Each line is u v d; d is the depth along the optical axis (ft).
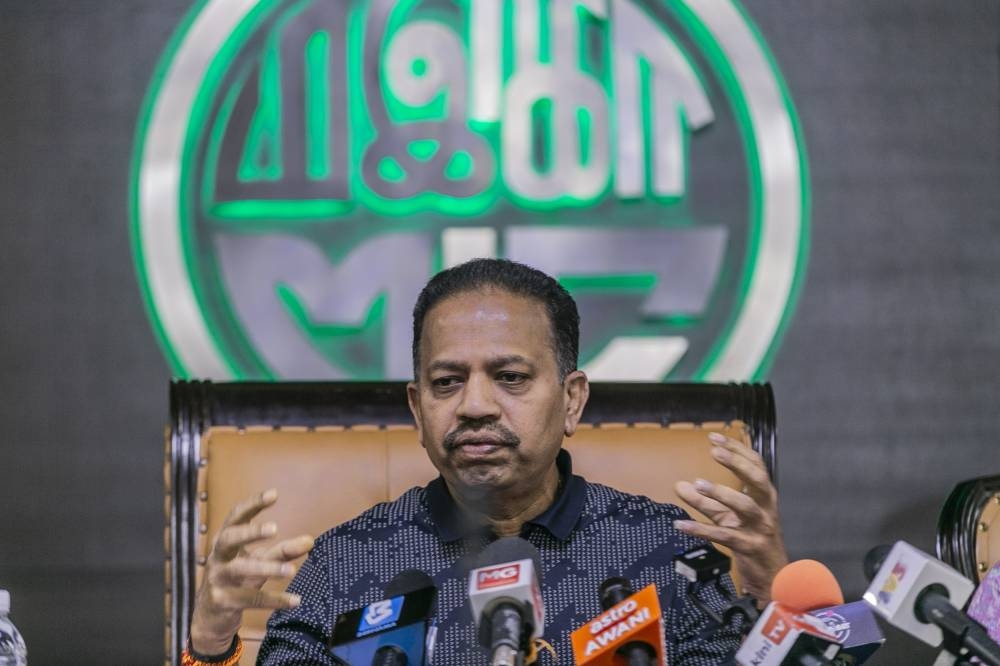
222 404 27.17
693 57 48.65
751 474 18.70
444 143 47.85
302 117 48.01
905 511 48.24
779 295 47.91
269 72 48.19
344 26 48.14
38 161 48.01
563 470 22.89
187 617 25.99
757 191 48.26
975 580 26.43
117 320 47.85
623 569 22.03
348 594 21.77
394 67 48.01
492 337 20.26
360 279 47.73
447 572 21.85
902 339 48.60
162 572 47.24
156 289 47.57
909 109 49.01
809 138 48.88
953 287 48.78
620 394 27.91
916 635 14.33
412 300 47.75
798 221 48.14
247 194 47.75
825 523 48.01
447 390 20.58
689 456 26.86
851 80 49.01
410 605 15.01
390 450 26.63
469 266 21.11
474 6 48.14
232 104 48.08
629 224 48.14
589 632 14.23
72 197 48.01
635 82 48.19
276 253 47.75
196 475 26.58
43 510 47.14
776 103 48.26
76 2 48.47
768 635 14.32
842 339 48.42
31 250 47.80
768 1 49.16
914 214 48.88
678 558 16.94
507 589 13.71
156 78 48.42
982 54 49.29
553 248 47.73
